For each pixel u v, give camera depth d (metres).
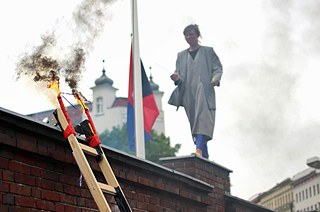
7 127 8.87
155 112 17.56
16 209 8.93
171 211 12.29
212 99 15.53
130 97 17.30
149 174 11.64
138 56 16.89
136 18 17.05
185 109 15.59
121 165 10.96
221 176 14.86
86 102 9.22
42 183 9.38
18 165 9.06
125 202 8.64
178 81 15.65
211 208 14.27
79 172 10.02
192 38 15.67
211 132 15.42
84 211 10.02
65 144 9.68
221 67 15.71
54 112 8.60
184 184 12.66
